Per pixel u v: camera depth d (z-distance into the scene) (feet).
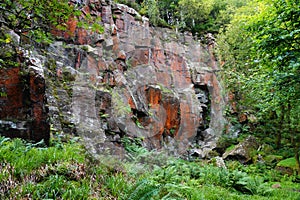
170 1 53.67
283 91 17.40
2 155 11.76
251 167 30.45
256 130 40.19
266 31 16.62
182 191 14.67
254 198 17.98
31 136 16.30
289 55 15.60
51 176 11.44
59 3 11.43
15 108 16.37
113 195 12.24
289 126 34.04
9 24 12.77
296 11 15.33
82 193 10.93
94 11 31.63
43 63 23.50
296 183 25.76
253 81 22.54
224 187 20.39
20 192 9.89
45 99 17.75
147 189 11.18
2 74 16.25
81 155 15.46
